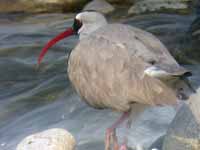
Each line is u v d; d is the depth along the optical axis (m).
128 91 10.34
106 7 23.19
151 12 22.34
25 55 18.86
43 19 22.72
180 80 9.98
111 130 11.33
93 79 10.96
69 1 23.56
